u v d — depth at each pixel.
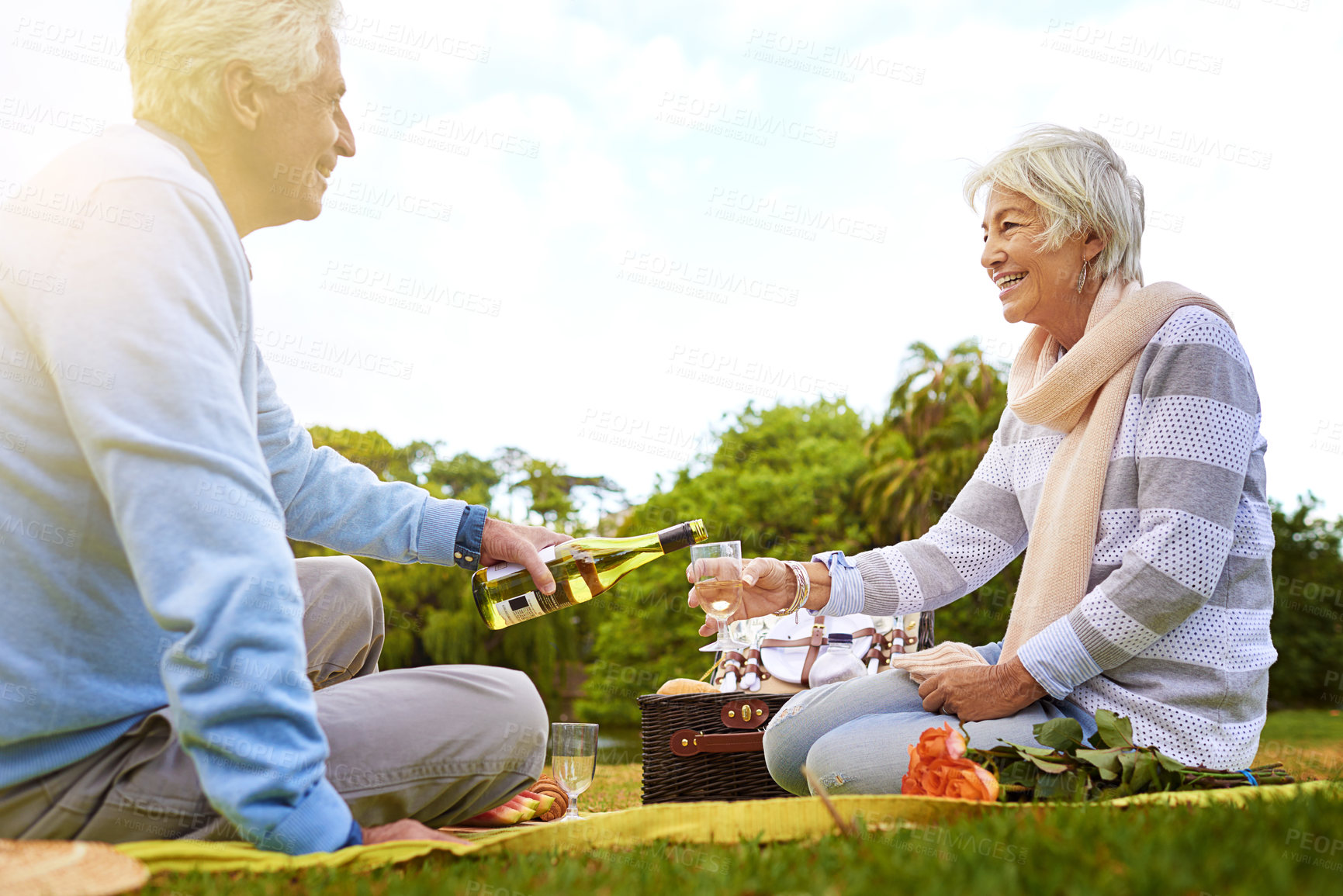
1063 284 2.38
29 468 1.38
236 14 1.71
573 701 19.55
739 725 2.79
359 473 2.28
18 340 1.40
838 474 17.86
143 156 1.51
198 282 1.44
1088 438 2.20
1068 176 2.29
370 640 2.20
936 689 2.12
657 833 1.51
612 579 2.50
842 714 2.30
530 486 23.03
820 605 2.57
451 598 19.20
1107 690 2.06
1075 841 1.17
